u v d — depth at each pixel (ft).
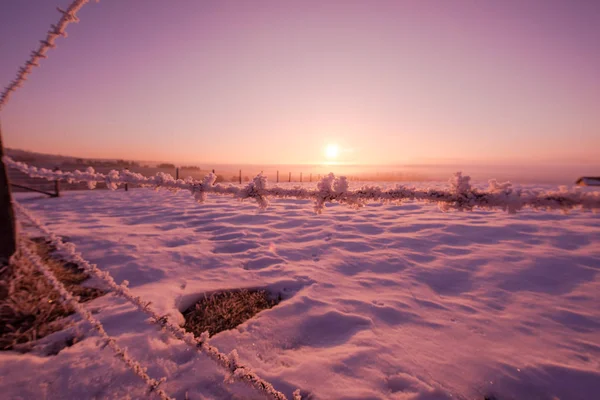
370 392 5.67
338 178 3.48
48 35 4.47
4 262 8.62
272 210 25.59
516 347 7.00
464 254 13.35
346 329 7.74
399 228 18.40
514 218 21.50
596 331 7.58
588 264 11.83
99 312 8.24
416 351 6.83
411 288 10.06
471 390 5.77
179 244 14.96
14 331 7.23
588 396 5.63
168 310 8.33
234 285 10.18
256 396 5.58
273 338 7.36
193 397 5.54
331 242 15.34
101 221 20.21
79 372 5.99
